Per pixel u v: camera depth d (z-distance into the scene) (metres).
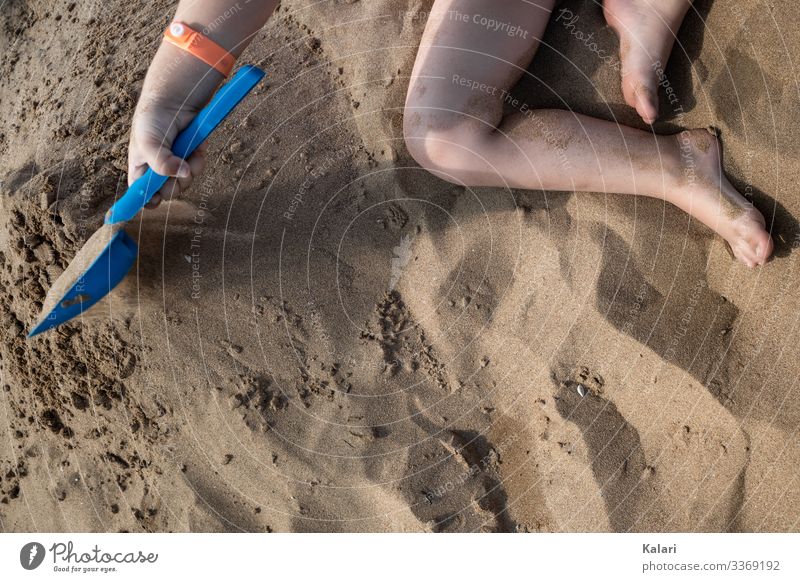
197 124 1.13
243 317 1.31
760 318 1.19
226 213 1.34
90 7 1.67
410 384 1.29
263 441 1.29
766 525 1.14
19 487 1.45
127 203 1.11
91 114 1.45
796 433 1.14
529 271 1.29
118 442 1.37
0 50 1.78
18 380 1.44
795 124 1.20
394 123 1.36
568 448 1.22
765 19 1.24
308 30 1.47
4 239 1.40
